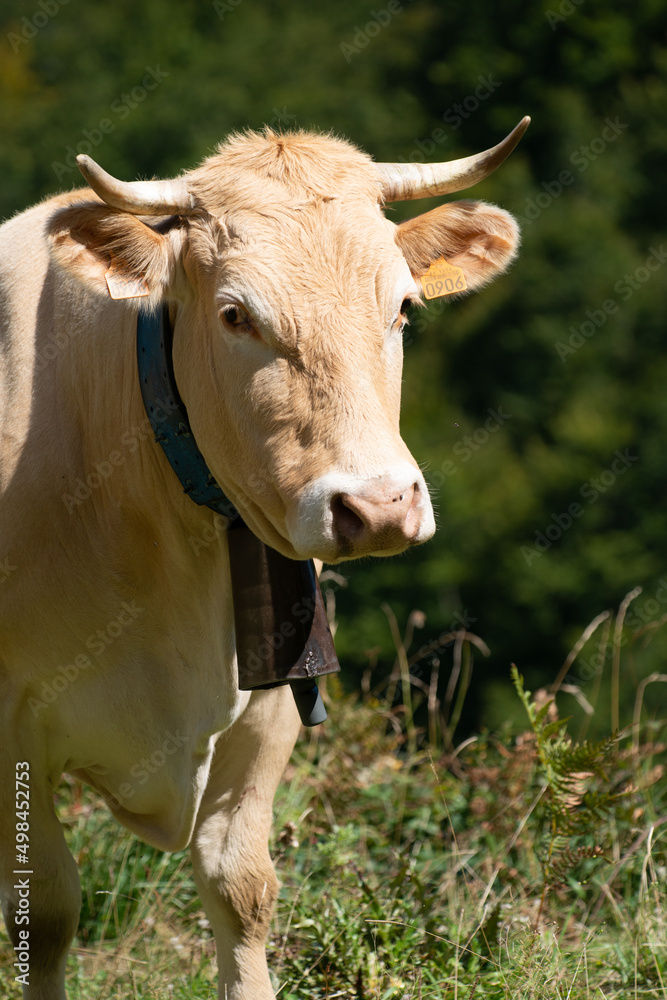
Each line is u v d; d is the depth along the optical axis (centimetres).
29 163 2856
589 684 2633
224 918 567
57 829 552
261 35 3225
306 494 436
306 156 497
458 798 792
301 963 595
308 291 456
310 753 844
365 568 2772
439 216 544
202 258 483
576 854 640
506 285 2956
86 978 630
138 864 722
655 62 3269
